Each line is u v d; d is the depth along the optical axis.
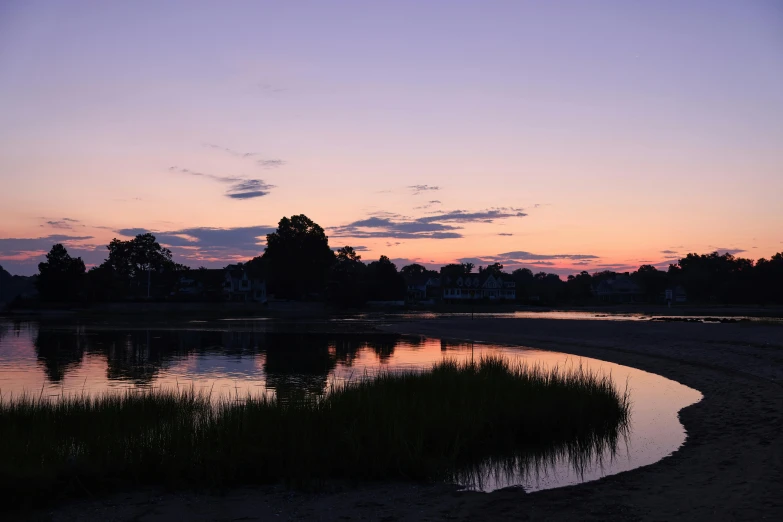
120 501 9.55
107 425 12.81
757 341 29.27
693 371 24.14
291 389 21.03
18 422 13.36
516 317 76.44
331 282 120.25
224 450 10.88
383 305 122.69
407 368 27.25
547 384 17.06
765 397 17.08
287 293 115.50
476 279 144.50
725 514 8.23
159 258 123.44
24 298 102.69
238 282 119.00
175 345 39.94
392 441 11.42
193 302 99.50
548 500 9.52
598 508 8.97
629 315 81.25
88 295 99.19
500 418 13.84
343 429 11.88
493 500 9.62
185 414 13.84
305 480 10.44
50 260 98.88
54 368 27.59
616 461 11.99
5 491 9.23
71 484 9.73
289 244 110.00
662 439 13.58
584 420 14.38
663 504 8.92
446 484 10.65
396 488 10.36
